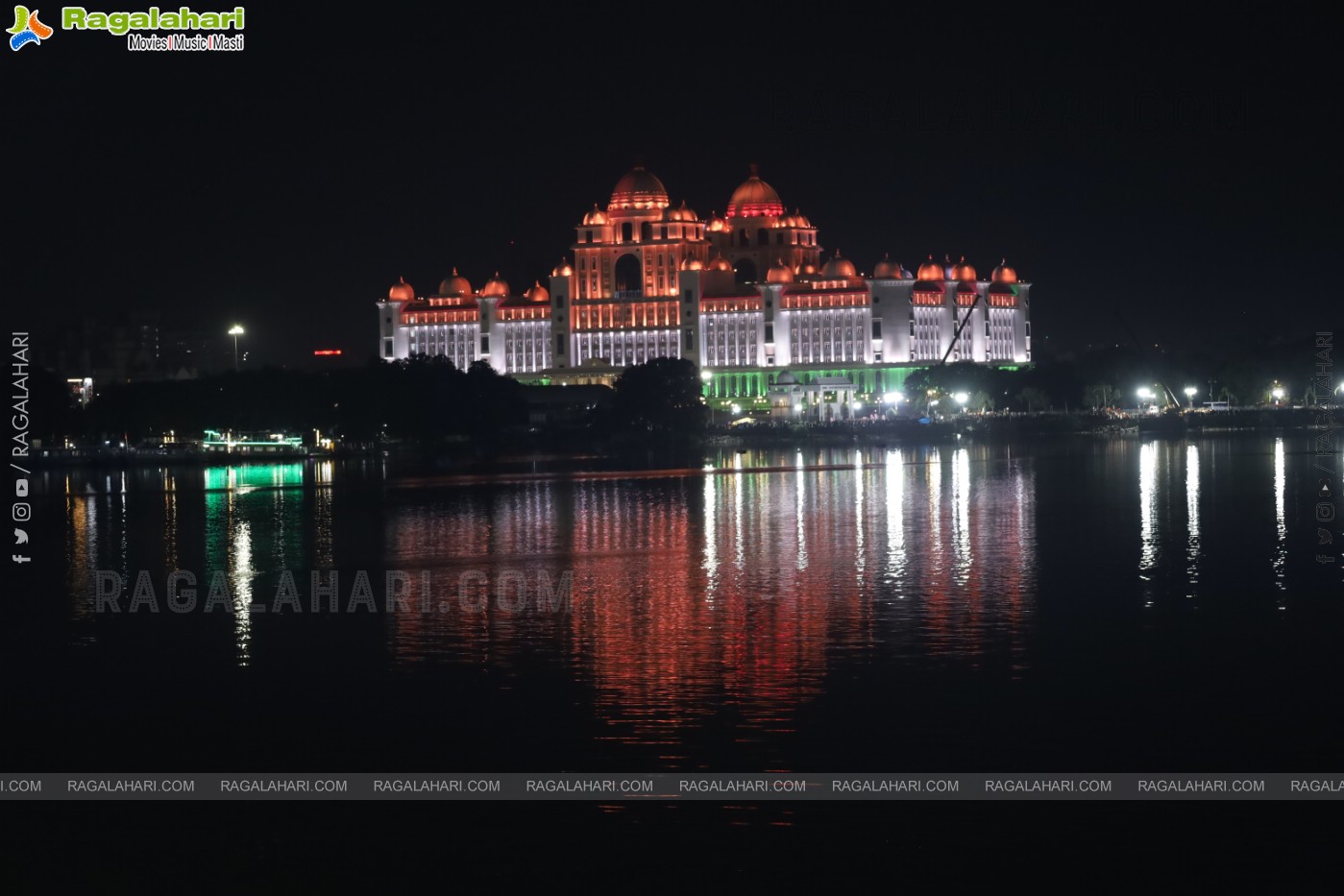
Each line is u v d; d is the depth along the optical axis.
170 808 64.25
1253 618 98.62
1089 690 79.06
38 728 75.31
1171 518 162.62
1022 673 82.75
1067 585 112.75
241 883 57.50
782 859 58.41
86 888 57.22
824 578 118.06
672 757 68.88
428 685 82.00
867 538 147.00
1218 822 61.09
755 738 71.38
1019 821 61.38
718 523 165.50
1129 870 57.22
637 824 61.59
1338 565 122.81
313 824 62.34
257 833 61.66
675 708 76.31
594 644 91.56
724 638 93.06
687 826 61.25
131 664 89.06
